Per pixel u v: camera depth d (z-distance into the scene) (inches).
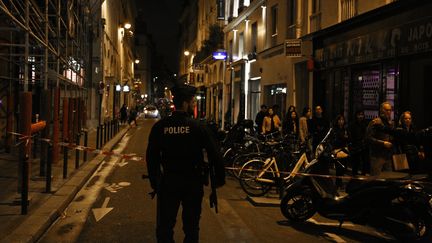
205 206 379.9
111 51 1797.5
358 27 597.3
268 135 554.6
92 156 668.1
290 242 284.8
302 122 578.2
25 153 370.9
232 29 1417.3
